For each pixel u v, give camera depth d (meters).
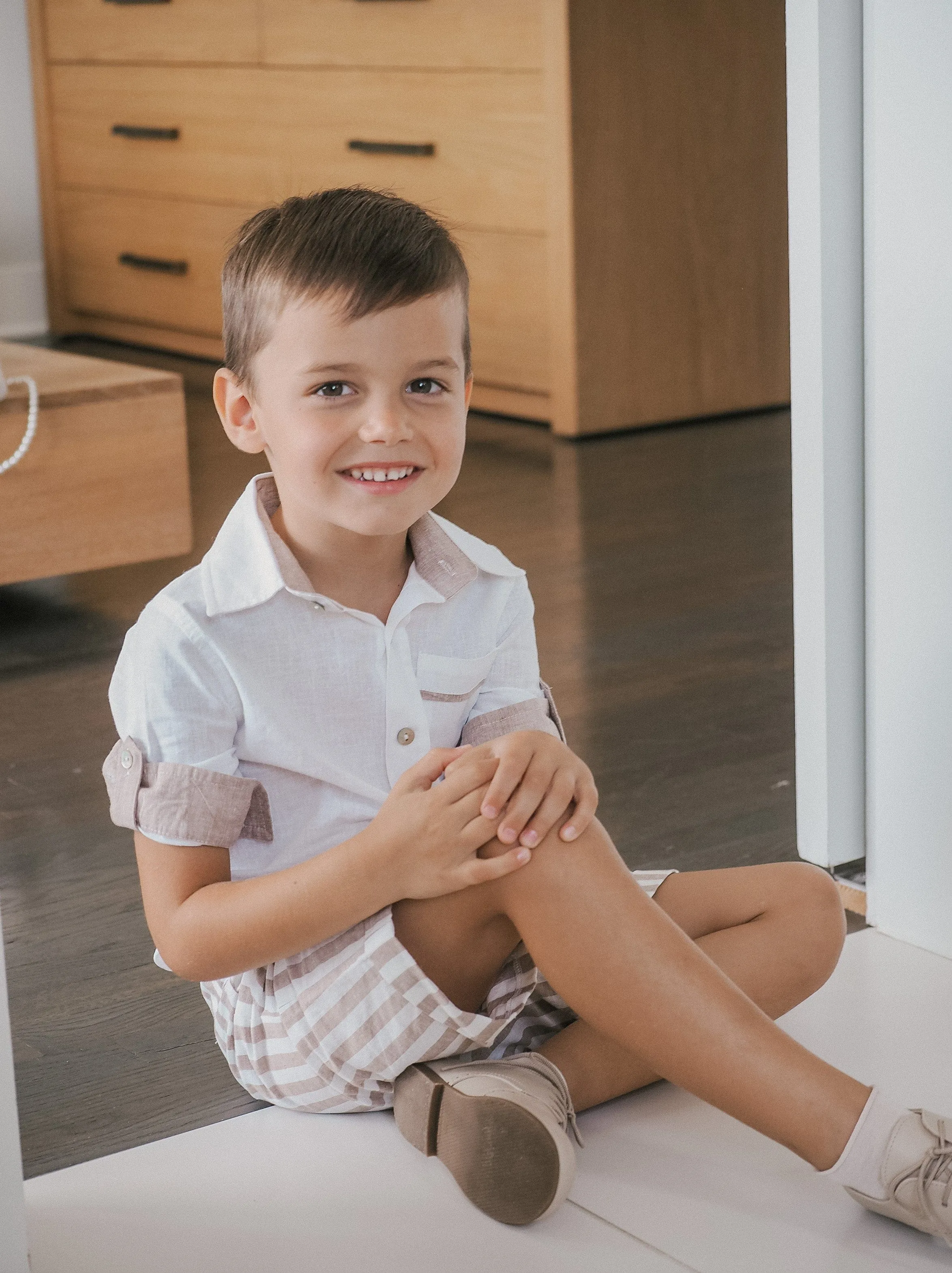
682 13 3.43
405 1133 0.99
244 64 4.10
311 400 0.94
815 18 1.23
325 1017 0.96
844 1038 1.13
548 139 3.37
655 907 0.90
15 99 4.87
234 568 0.97
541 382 3.56
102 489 2.24
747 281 3.68
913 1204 0.88
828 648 1.35
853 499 1.32
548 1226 0.92
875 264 1.26
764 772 1.66
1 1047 0.83
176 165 4.42
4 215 4.94
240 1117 1.05
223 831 0.95
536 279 3.50
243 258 0.96
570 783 0.90
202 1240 0.92
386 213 0.95
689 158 3.51
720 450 3.34
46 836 1.56
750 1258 0.89
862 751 1.39
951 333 1.20
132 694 0.96
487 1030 0.94
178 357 4.55
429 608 1.01
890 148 1.23
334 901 0.90
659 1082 1.08
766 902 1.08
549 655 2.06
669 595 2.32
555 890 0.89
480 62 3.47
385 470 0.95
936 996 1.20
